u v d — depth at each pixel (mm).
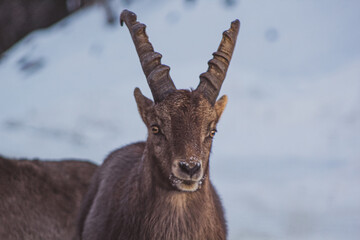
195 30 84562
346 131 46031
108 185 13422
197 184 10469
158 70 11406
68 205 17281
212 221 11820
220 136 47125
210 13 89750
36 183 16828
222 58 11977
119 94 57969
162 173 10953
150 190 11367
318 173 33781
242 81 59062
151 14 94562
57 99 62250
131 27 12406
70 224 17078
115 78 68812
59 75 77000
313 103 52938
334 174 33188
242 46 78750
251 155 40688
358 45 72188
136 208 11664
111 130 48469
